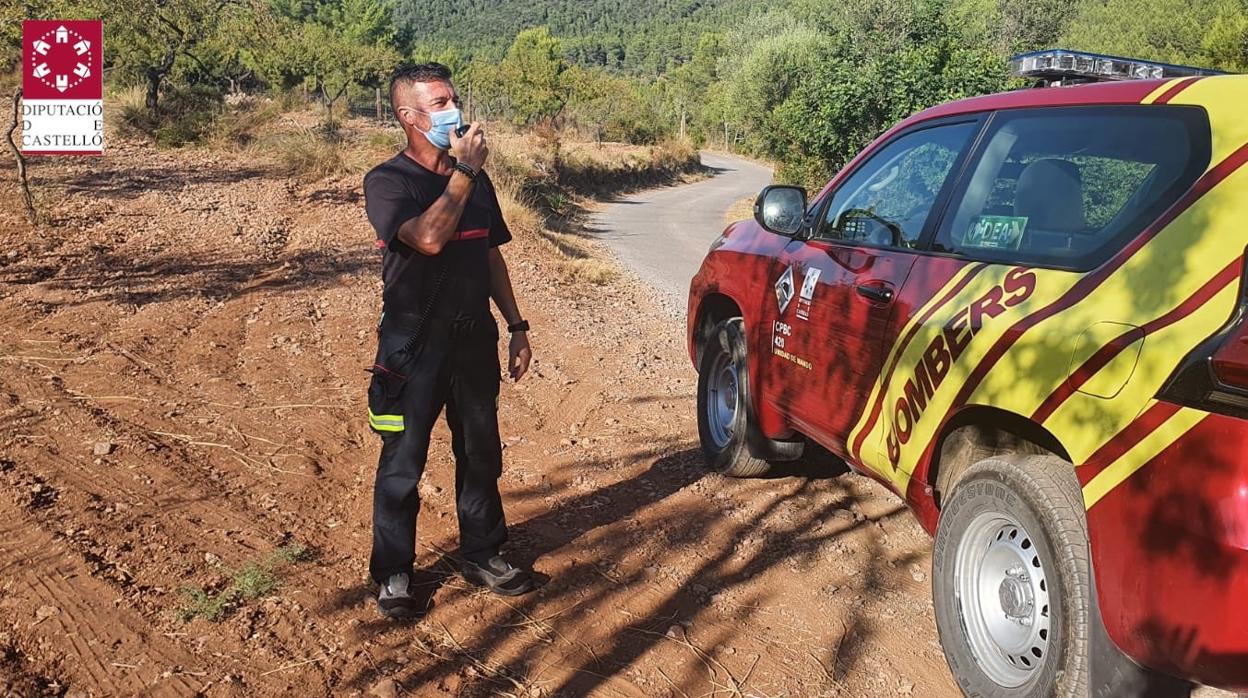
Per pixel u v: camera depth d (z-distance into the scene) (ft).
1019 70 12.44
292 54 107.96
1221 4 101.45
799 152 72.69
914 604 11.67
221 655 9.30
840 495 15.07
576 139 157.28
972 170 10.61
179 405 16.78
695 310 16.74
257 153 60.95
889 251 11.33
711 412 16.07
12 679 8.54
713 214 93.71
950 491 9.46
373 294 28.68
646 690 9.41
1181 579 6.63
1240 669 6.41
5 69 51.01
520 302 31.65
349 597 10.71
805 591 11.76
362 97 127.54
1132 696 7.37
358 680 9.14
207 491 13.14
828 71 68.85
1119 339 7.45
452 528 12.79
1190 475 6.60
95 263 29.01
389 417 10.05
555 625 10.53
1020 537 8.57
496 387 10.78
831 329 11.89
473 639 10.12
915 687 9.89
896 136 12.59
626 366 23.75
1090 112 9.41
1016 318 8.69
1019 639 8.62
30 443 14.07
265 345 21.85
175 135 62.49
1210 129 7.95
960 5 115.96
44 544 11.02
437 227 9.18
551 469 15.43
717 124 268.21
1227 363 6.44
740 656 10.19
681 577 11.90
